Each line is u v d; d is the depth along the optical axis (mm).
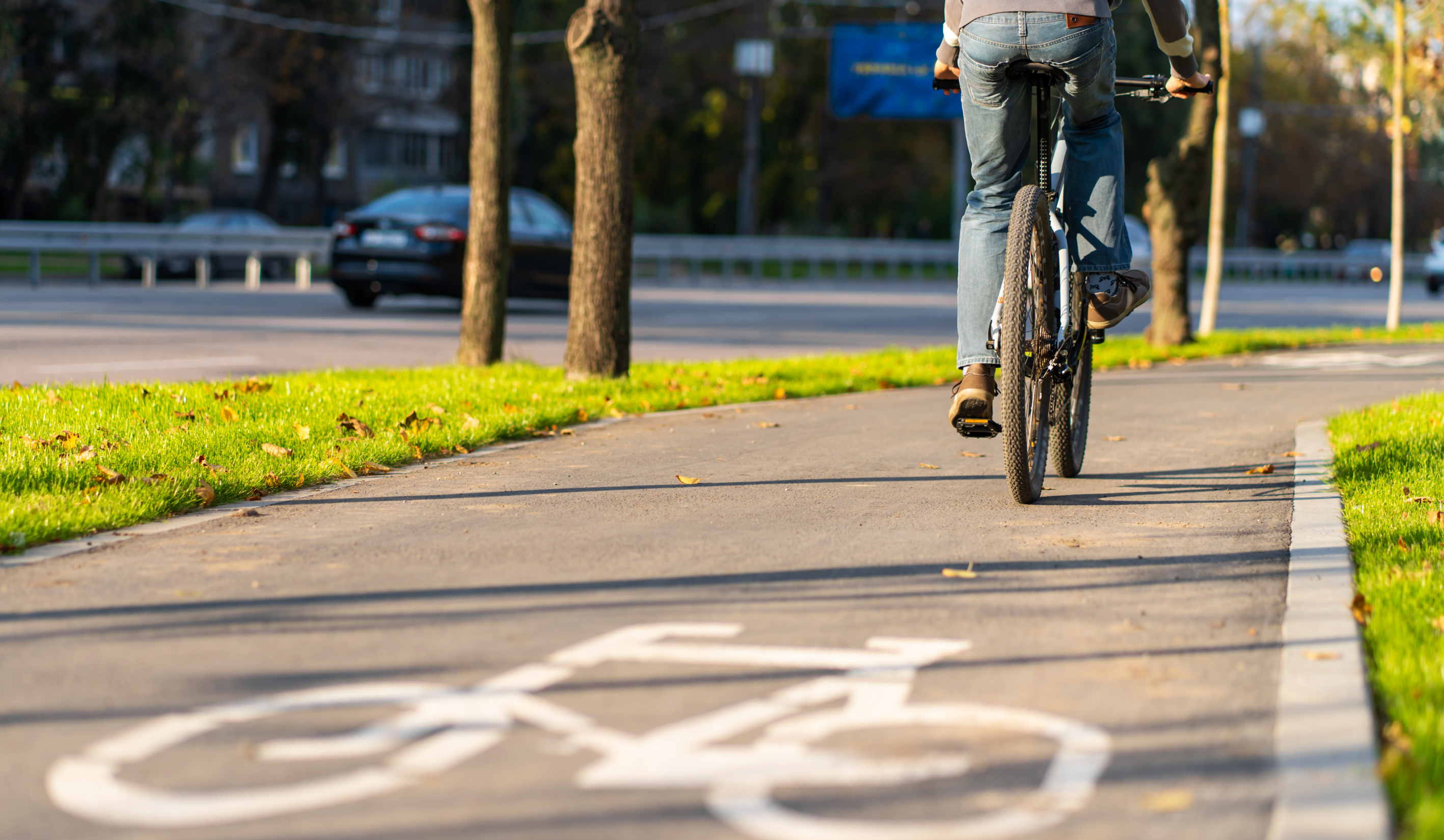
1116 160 10375
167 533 9336
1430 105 34375
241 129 93688
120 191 88688
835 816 4871
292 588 7875
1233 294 62250
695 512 10164
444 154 135000
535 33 91375
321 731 5648
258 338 26703
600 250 18141
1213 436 14609
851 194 109062
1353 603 7391
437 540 9156
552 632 7043
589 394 16844
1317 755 5383
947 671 6477
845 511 10258
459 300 38688
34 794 5016
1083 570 8484
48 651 6645
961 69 9805
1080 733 5688
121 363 21812
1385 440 13273
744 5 89125
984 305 10133
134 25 77562
